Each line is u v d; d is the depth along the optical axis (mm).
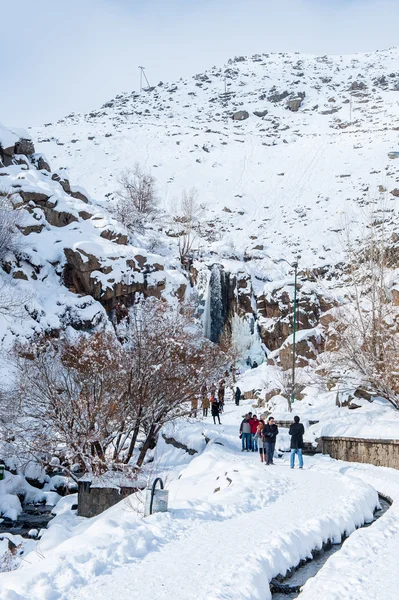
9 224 45656
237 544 10070
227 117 147875
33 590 7676
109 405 20281
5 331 37406
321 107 149000
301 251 76688
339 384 29594
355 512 13289
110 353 21250
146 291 51344
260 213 89938
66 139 119812
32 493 22391
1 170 55219
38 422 21188
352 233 77938
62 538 13977
